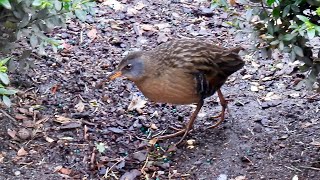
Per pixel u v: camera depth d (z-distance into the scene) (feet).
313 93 20.54
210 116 19.53
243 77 21.71
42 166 17.16
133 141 18.38
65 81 20.83
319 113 19.49
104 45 23.15
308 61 16.38
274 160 17.48
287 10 15.57
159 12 25.54
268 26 16.08
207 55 17.53
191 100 17.71
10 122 18.52
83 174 17.06
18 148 17.69
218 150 17.97
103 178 16.97
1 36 17.47
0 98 16.55
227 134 18.63
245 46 23.00
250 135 18.54
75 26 24.03
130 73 17.37
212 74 17.62
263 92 20.86
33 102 19.61
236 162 17.47
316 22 15.90
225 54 17.89
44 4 15.72
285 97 20.49
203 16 25.46
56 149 17.76
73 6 16.92
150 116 19.52
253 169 17.20
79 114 19.22
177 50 17.28
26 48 20.93
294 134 18.52
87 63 21.99
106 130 18.70
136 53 17.38
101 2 25.80
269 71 21.98
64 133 18.42
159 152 17.98
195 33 24.36
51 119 18.92
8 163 17.12
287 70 21.91
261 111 19.75
